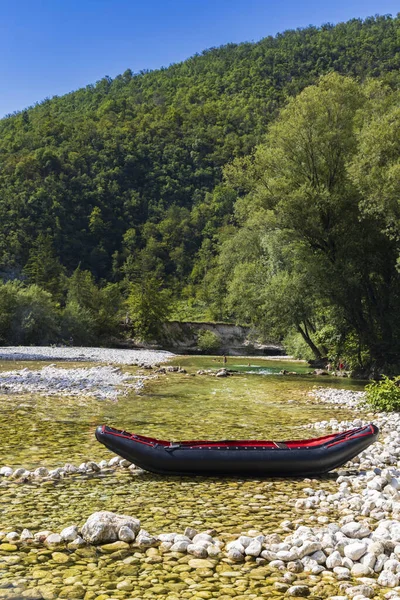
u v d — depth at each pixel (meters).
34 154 150.75
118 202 151.75
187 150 178.62
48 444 10.70
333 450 8.70
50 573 4.89
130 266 117.25
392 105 29.73
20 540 5.64
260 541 5.68
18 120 190.25
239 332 73.25
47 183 139.38
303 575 5.00
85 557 5.27
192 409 16.55
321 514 6.80
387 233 26.20
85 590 4.58
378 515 6.59
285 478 8.61
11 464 8.98
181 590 4.63
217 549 5.47
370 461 9.58
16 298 63.44
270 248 37.06
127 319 77.75
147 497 7.34
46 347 57.75
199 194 163.12
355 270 29.59
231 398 20.05
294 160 31.27
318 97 30.30
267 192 31.44
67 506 6.84
